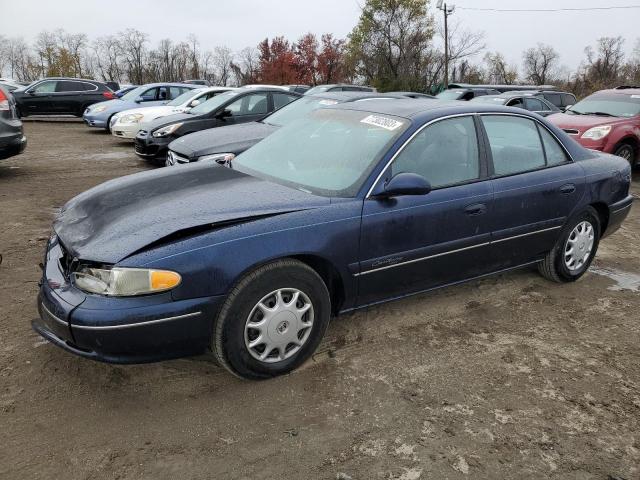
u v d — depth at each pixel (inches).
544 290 179.8
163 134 373.4
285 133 165.8
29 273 182.4
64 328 107.1
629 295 179.3
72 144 541.3
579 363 135.5
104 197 133.2
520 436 107.4
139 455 99.4
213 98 418.9
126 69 2556.6
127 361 107.3
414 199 135.8
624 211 192.7
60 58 2234.3
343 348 138.4
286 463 98.5
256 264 113.0
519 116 165.5
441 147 144.8
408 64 1577.3
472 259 151.2
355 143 142.9
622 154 384.8
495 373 129.4
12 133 328.8
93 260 107.0
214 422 109.0
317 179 137.3
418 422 110.6
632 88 462.3
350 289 130.2
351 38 1642.5
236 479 94.5
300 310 122.3
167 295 106.0
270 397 117.3
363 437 105.7
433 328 150.9
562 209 169.3
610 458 102.3
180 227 110.2
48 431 105.0
